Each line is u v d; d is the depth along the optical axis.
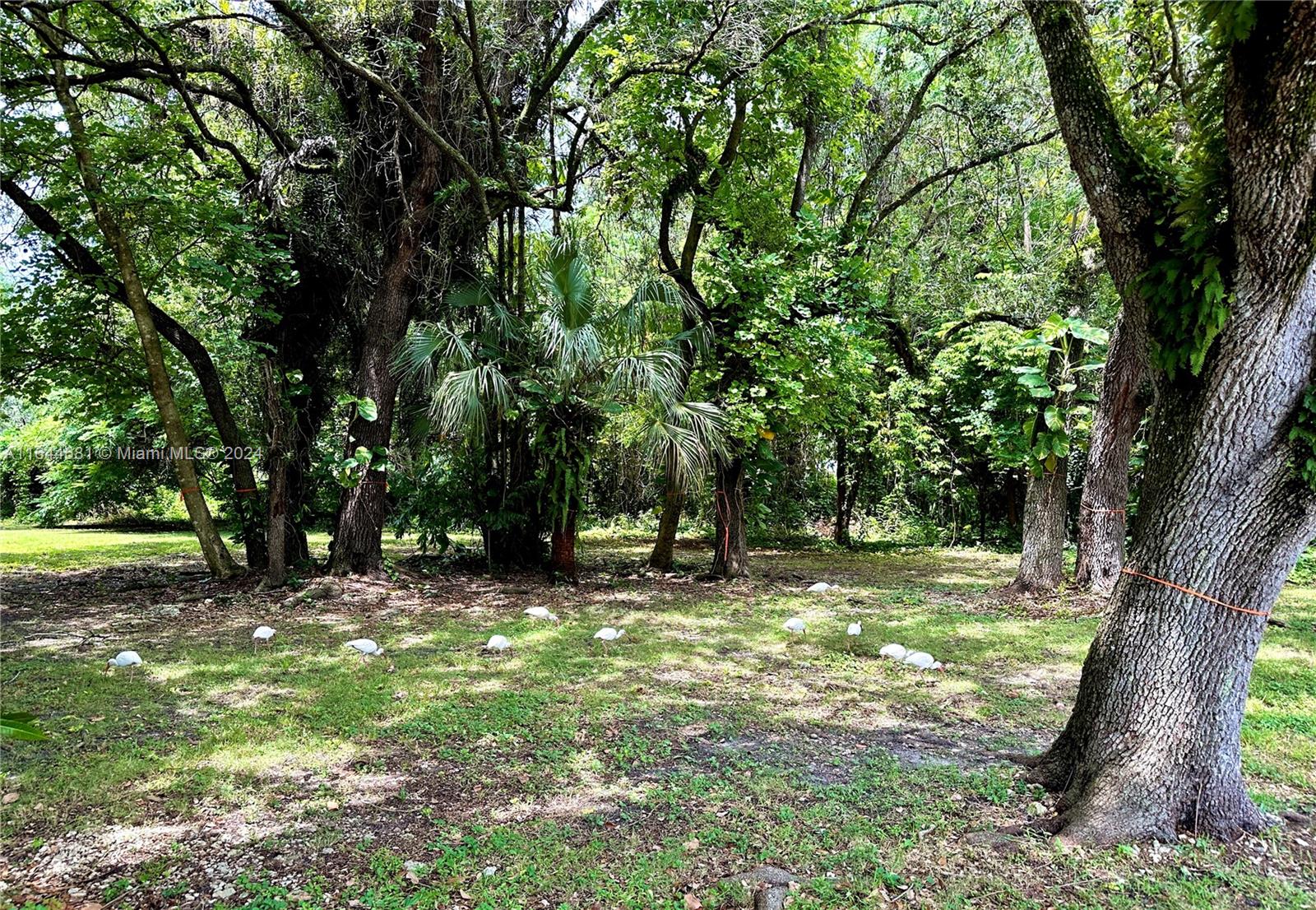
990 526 12.99
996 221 11.37
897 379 11.86
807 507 14.17
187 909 2.27
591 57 8.56
